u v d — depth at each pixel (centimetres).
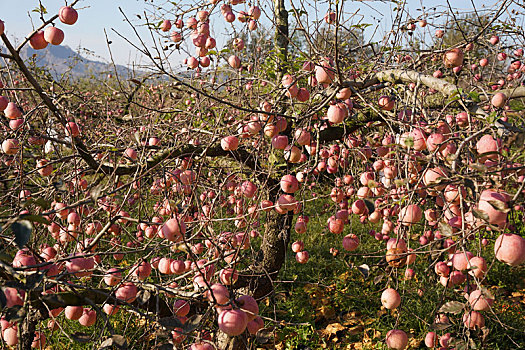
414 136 185
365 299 423
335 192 263
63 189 175
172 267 195
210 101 328
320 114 281
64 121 194
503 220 135
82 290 176
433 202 281
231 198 329
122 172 236
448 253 206
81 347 309
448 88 194
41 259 169
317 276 475
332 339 372
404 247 188
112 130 339
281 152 295
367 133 364
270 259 316
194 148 261
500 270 463
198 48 264
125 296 172
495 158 160
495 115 154
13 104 230
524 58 367
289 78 227
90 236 242
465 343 158
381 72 228
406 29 320
